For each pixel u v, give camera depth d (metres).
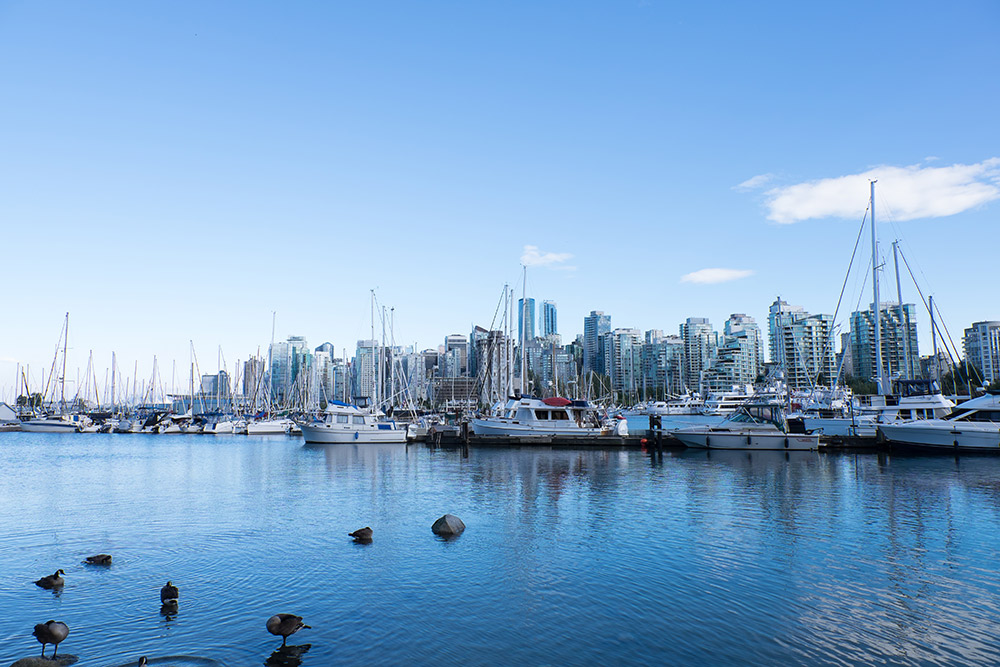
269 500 32.19
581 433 67.75
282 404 174.38
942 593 16.39
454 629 14.21
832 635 13.74
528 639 13.65
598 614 15.08
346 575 18.38
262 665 12.48
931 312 79.75
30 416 121.62
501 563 19.48
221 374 148.38
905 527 24.16
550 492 33.97
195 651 13.18
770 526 24.50
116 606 15.94
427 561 19.80
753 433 58.00
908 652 12.90
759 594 16.39
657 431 61.78
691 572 18.36
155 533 24.23
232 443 83.94
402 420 99.88
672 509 28.38
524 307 85.81
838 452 56.06
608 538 22.69
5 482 40.62
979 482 36.53
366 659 12.72
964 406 55.22
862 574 18.05
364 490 35.53
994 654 12.77
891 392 72.12
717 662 12.49
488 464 50.09
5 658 13.06
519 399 71.31
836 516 26.39
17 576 18.61
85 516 27.97
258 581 17.86
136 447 76.62
